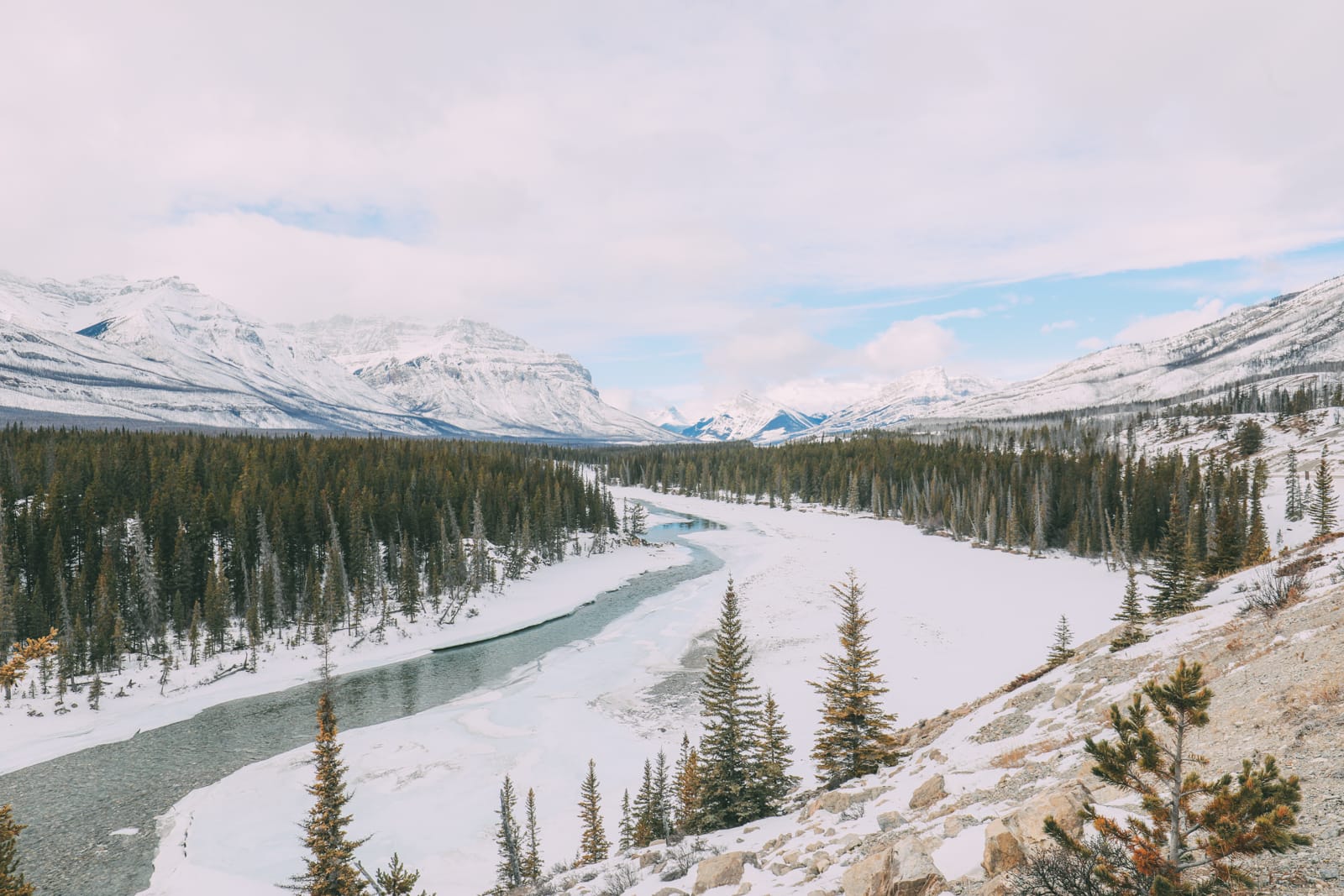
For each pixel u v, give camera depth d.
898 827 15.49
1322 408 173.88
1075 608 72.31
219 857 35.28
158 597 72.44
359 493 102.56
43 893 32.59
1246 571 35.19
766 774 27.12
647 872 19.12
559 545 119.62
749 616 76.06
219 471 105.44
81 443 116.69
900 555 111.62
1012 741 20.31
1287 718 12.90
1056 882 8.98
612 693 56.34
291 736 50.69
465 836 35.78
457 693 59.00
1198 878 8.80
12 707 55.28
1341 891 7.50
